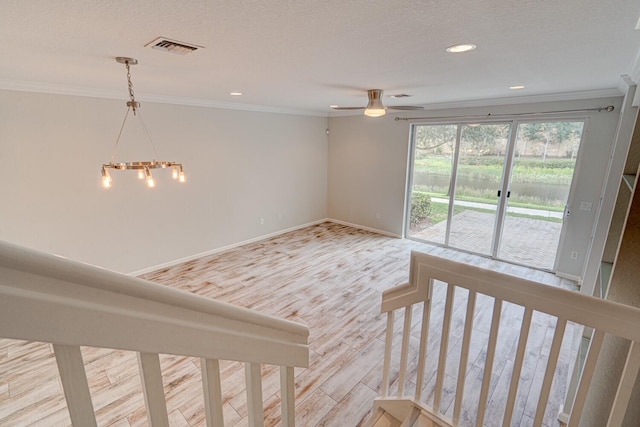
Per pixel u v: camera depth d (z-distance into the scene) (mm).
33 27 1574
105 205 3938
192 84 3242
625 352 959
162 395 536
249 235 5711
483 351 2789
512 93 3850
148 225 4367
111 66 2453
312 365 2621
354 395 2322
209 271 4488
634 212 1019
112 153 3900
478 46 1921
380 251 5281
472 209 5070
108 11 1385
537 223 4477
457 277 1195
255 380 744
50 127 3430
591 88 3496
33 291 363
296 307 3525
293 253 5207
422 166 5582
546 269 4461
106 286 421
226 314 620
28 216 3416
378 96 3564
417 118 5344
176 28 1600
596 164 3822
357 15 1448
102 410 2166
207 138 4828
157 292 483
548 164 4266
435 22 1528
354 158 6441
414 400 1493
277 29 1609
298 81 3037
